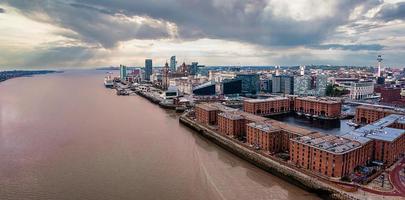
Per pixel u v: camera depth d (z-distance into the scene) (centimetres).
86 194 11225
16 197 10919
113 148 17262
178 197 11219
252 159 15688
